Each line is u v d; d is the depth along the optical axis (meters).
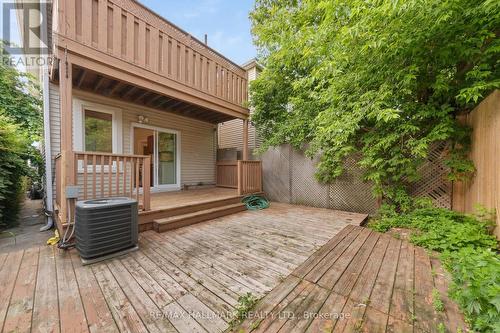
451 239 2.80
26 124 7.16
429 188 4.04
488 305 1.48
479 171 3.12
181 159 6.74
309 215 4.89
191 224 4.12
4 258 2.60
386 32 2.83
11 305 1.74
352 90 3.88
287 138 6.13
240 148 8.73
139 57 3.74
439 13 2.50
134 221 2.85
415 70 3.06
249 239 3.30
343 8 3.10
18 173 4.68
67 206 2.91
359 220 4.42
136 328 1.51
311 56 4.35
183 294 1.90
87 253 2.43
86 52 3.08
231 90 5.85
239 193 5.77
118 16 3.45
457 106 3.50
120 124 5.16
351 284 2.06
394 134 3.64
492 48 2.53
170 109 5.95
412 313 1.66
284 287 2.01
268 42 5.80
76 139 4.43
